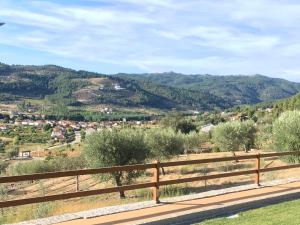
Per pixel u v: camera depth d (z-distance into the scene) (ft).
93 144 104.12
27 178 32.12
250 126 179.32
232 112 605.73
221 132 179.32
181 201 43.45
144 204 41.91
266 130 196.54
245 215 39.73
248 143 181.16
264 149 161.89
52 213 52.03
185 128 269.23
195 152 210.79
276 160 129.70
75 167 184.34
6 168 215.72
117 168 38.58
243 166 129.39
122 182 105.29
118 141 104.32
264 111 431.43
